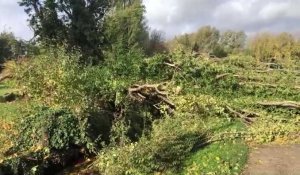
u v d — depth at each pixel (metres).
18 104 14.52
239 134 12.45
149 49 45.25
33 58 15.80
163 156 10.02
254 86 15.36
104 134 12.38
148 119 13.96
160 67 15.36
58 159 11.19
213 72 15.35
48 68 13.62
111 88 13.85
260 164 10.45
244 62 17.59
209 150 11.27
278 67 17.72
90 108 12.35
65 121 11.32
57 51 15.78
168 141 10.53
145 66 15.28
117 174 9.69
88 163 11.38
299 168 10.12
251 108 14.36
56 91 12.91
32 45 26.61
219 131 12.67
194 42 50.75
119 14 40.62
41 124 11.05
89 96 12.95
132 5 42.72
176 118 12.88
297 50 38.66
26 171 10.17
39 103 13.01
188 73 15.12
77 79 13.09
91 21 36.81
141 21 43.38
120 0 43.84
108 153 10.59
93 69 14.99
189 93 15.00
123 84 14.20
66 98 12.68
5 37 42.28
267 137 12.41
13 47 29.25
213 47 52.38
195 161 10.55
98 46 35.12
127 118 13.37
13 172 10.00
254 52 41.91
